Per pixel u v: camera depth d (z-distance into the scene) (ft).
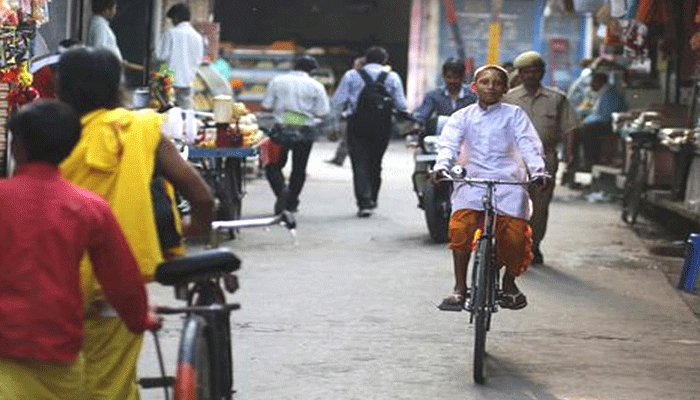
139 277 18.04
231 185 49.98
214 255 19.48
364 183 58.39
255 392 27.32
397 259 46.14
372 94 57.57
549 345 32.83
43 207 17.24
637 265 46.98
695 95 57.52
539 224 45.16
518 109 31.73
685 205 54.70
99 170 19.53
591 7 66.49
